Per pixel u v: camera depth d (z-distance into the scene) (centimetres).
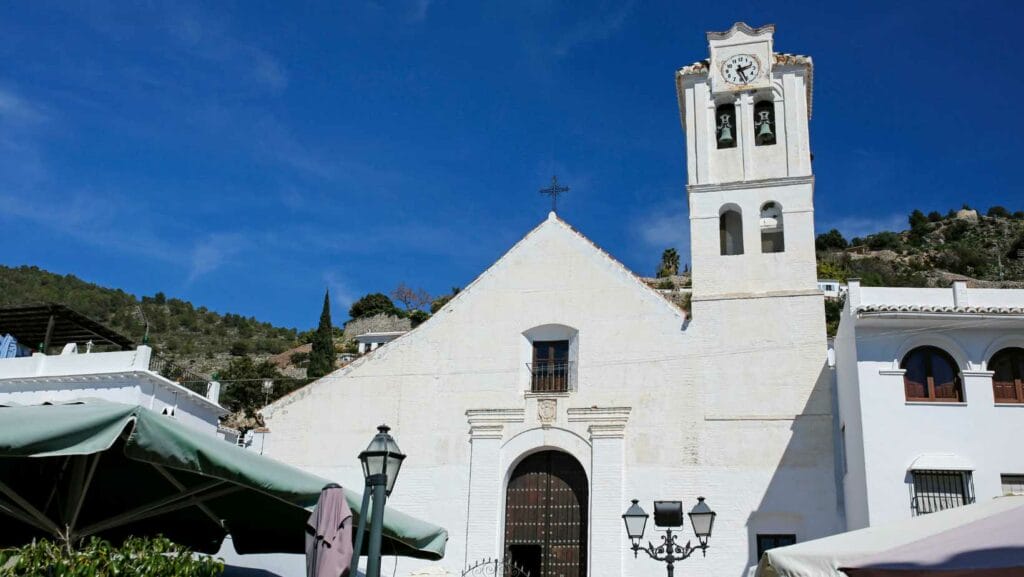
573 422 2798
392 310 10012
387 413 2973
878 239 12506
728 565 2545
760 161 2984
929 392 2339
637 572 2591
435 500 2820
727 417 2700
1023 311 2289
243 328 12050
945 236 12600
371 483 1360
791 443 2633
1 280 12112
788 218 2892
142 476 1383
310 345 9269
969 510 1445
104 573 1025
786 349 2733
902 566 1071
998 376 2334
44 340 3578
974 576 1069
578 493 2766
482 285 3052
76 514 1188
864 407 2305
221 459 1113
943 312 2305
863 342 2372
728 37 3145
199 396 3384
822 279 9300
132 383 3112
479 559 2702
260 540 1609
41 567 994
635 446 2728
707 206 2967
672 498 2648
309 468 2962
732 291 2839
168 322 11781
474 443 2848
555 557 2709
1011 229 12181
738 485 2623
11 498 1178
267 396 6988
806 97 3056
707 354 2778
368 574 1299
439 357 3000
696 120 3081
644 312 2877
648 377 2797
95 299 12038
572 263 2997
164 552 1127
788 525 2559
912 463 2239
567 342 2942
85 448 1013
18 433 999
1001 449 2236
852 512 2422
